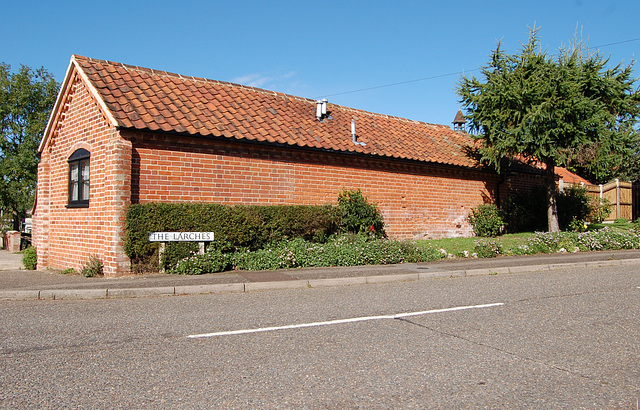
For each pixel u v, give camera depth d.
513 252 14.12
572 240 15.41
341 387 3.95
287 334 5.58
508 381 4.09
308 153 13.80
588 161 16.45
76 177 12.54
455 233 17.84
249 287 8.88
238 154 12.40
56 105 13.16
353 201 14.19
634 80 16.52
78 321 6.29
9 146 29.44
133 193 10.73
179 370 4.36
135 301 7.79
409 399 3.71
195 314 6.70
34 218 22.08
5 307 7.34
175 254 10.54
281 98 16.11
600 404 3.63
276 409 3.52
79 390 3.90
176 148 11.38
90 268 10.77
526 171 20.12
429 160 16.47
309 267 11.30
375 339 5.37
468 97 17.17
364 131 16.47
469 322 6.14
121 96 11.52
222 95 14.20
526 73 16.00
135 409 3.53
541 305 7.19
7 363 4.57
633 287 8.80
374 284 9.57
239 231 11.46
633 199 27.67
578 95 15.67
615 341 5.28
